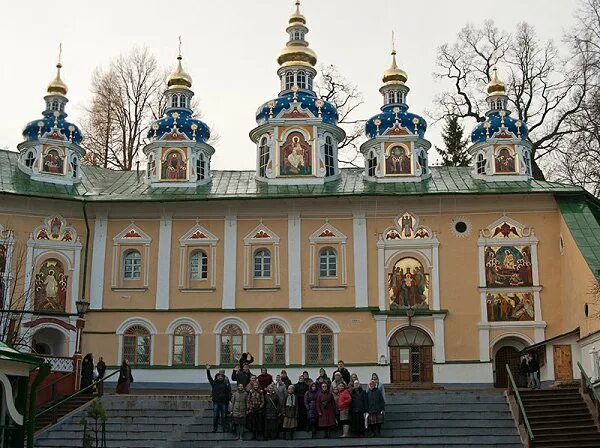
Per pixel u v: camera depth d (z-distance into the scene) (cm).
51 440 2952
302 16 5144
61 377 3531
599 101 4678
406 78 5059
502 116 4741
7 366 1780
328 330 4350
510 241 4394
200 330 4381
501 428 2872
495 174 4650
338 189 4562
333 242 4456
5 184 4431
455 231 4431
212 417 3048
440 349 4278
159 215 4534
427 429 2873
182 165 4725
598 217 4556
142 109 6097
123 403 3189
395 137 4691
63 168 4647
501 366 4328
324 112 4756
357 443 2725
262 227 4494
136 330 4403
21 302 4228
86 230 4516
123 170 5316
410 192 4434
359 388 2841
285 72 5016
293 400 2812
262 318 4375
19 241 4372
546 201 4425
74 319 4366
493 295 4338
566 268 4216
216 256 4478
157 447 2811
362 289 4381
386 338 4306
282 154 4681
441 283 4369
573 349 3881
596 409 2859
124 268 4512
